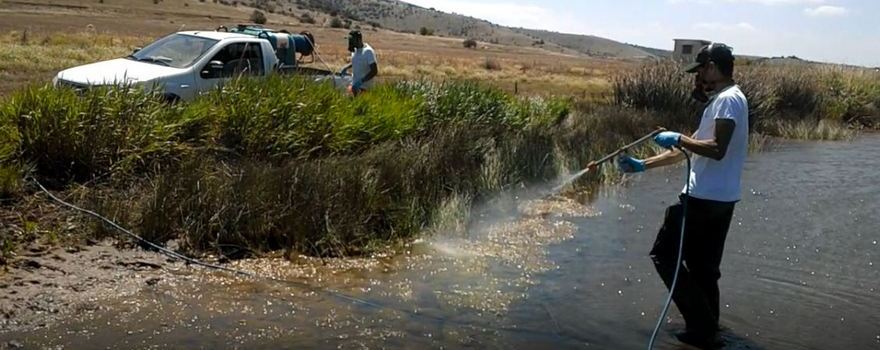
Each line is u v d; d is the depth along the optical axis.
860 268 8.11
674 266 5.93
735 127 5.62
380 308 6.21
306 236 7.58
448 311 6.27
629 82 21.38
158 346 5.18
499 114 13.29
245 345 5.29
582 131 14.80
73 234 7.06
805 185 12.58
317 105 10.33
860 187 12.59
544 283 7.15
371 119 10.76
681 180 12.84
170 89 11.71
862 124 23.94
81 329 5.36
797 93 23.28
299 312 5.98
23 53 25.03
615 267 7.77
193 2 109.69
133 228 7.24
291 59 14.96
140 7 89.12
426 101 12.38
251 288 6.43
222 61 12.66
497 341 5.73
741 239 9.03
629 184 12.20
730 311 6.65
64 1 81.88
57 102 8.55
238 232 7.32
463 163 10.39
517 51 108.12
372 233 8.05
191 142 9.38
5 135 8.36
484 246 8.26
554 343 5.78
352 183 8.41
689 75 20.58
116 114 8.71
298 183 8.07
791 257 8.38
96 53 28.78
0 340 5.07
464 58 57.53
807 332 6.28
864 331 6.36
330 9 180.12
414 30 193.25
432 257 7.75
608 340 5.91
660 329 6.17
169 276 6.49
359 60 13.32
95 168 8.49
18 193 7.76
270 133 9.73
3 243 6.61
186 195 7.57
